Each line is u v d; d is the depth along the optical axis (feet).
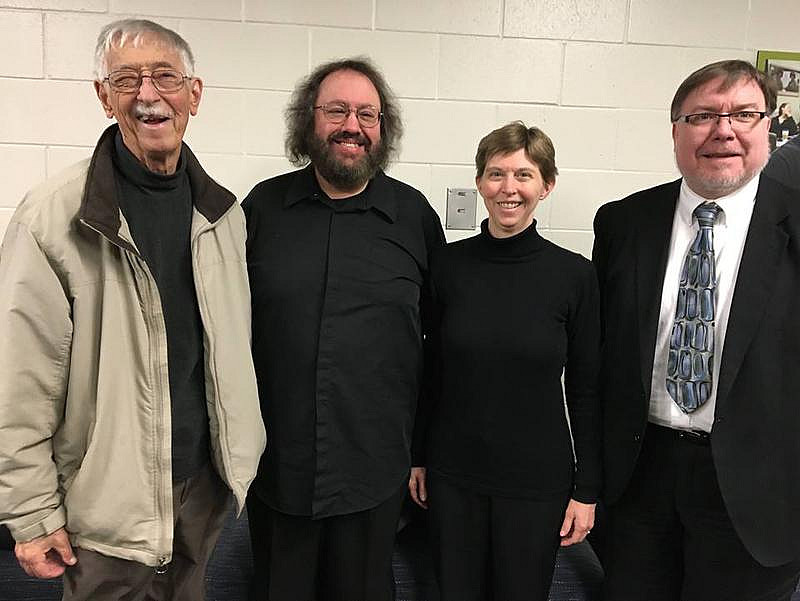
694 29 6.64
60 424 3.70
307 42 6.36
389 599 5.07
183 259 3.96
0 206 6.46
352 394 4.53
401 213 4.97
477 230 6.82
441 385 4.95
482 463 4.75
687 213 4.65
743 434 4.35
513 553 4.77
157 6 6.22
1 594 5.49
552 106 6.69
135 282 3.67
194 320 4.03
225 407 4.05
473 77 6.57
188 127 6.42
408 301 4.73
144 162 3.79
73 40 6.23
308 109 4.74
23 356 3.40
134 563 3.94
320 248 4.60
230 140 6.48
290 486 4.59
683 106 4.47
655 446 4.76
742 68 4.29
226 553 6.12
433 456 4.99
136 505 3.73
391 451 4.75
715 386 4.42
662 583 5.03
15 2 6.13
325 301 4.49
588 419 4.94
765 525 4.40
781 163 6.64
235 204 4.34
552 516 4.79
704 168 4.37
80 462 3.74
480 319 4.66
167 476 3.81
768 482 4.38
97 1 6.19
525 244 4.66
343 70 4.71
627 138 6.81
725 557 4.62
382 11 6.37
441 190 6.75
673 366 4.58
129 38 3.62
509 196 4.51
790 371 4.34
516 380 4.62
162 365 3.76
